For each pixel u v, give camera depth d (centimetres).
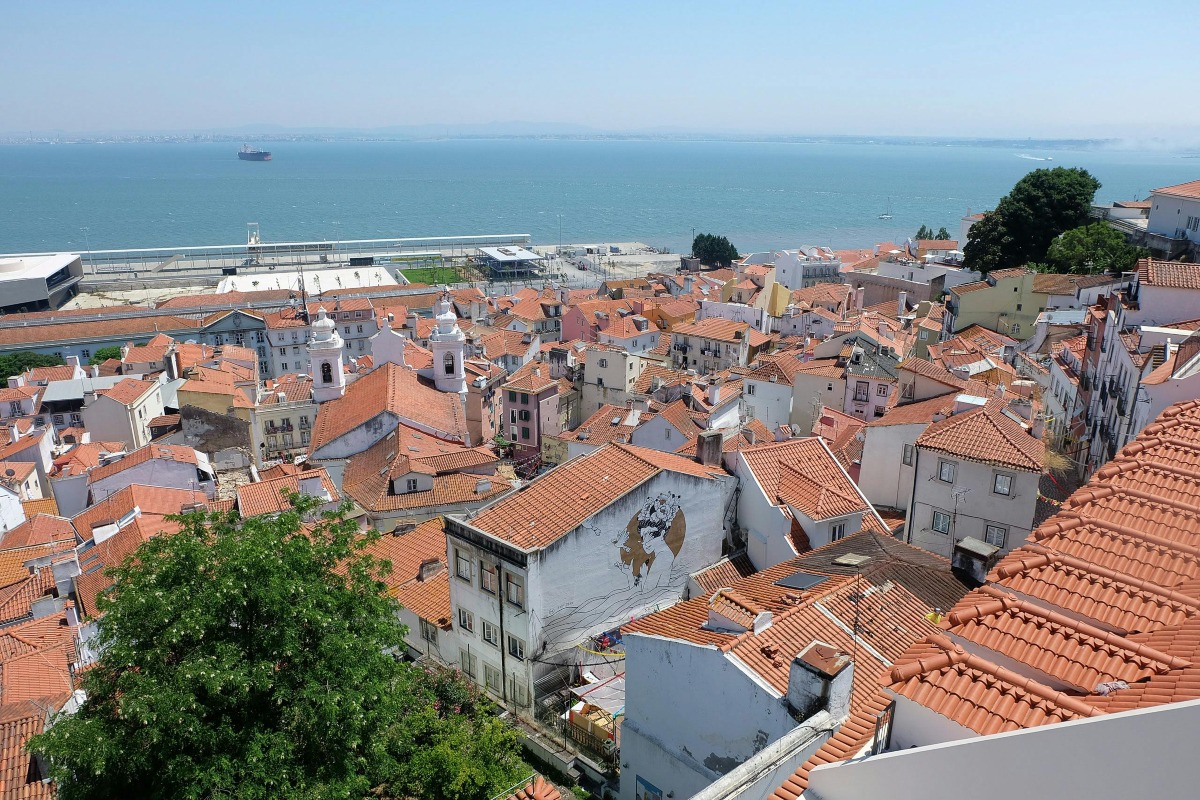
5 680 4016
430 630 4959
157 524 6869
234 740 3097
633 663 3484
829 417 7988
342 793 3183
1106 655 1656
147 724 2930
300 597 3400
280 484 7388
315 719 3141
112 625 3359
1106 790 1204
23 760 3306
